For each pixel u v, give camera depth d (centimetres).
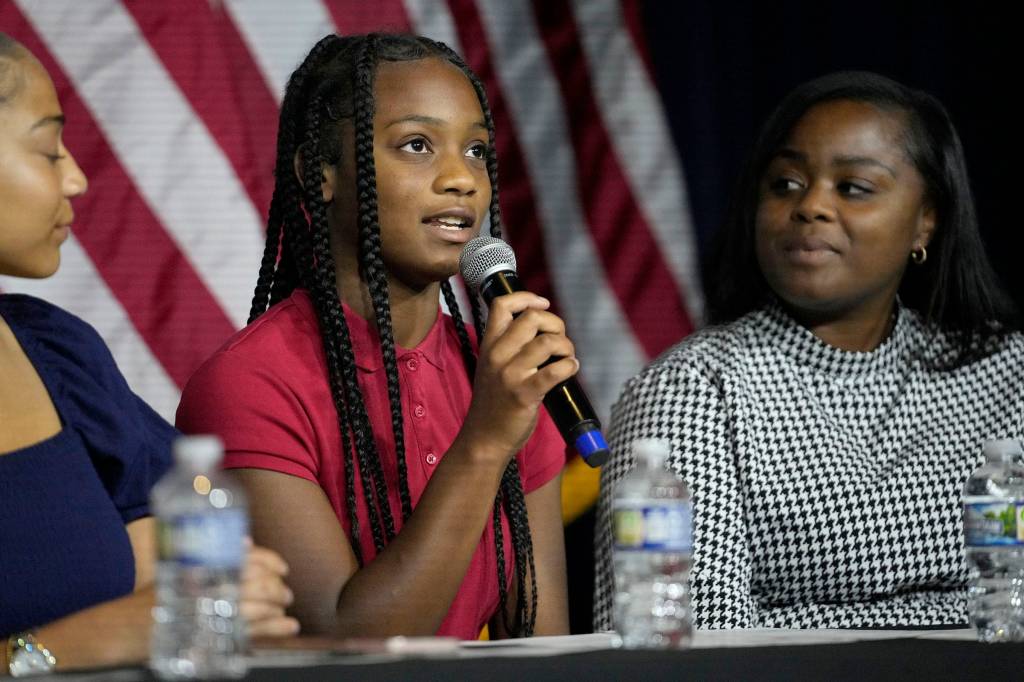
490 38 1308
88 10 1164
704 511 927
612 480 956
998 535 680
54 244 689
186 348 1159
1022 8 1455
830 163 989
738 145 1429
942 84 1459
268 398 792
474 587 830
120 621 623
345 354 813
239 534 518
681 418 946
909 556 959
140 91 1169
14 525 670
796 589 945
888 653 549
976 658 560
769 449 953
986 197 1455
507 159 1309
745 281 1041
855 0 1459
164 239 1162
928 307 1041
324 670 495
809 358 983
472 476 733
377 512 816
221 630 586
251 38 1212
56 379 723
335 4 1241
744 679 521
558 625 882
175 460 762
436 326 868
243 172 1188
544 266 1309
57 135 683
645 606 695
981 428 1016
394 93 826
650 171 1336
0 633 662
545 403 731
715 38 1429
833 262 979
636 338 1317
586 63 1331
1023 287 1441
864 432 984
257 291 893
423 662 504
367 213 816
